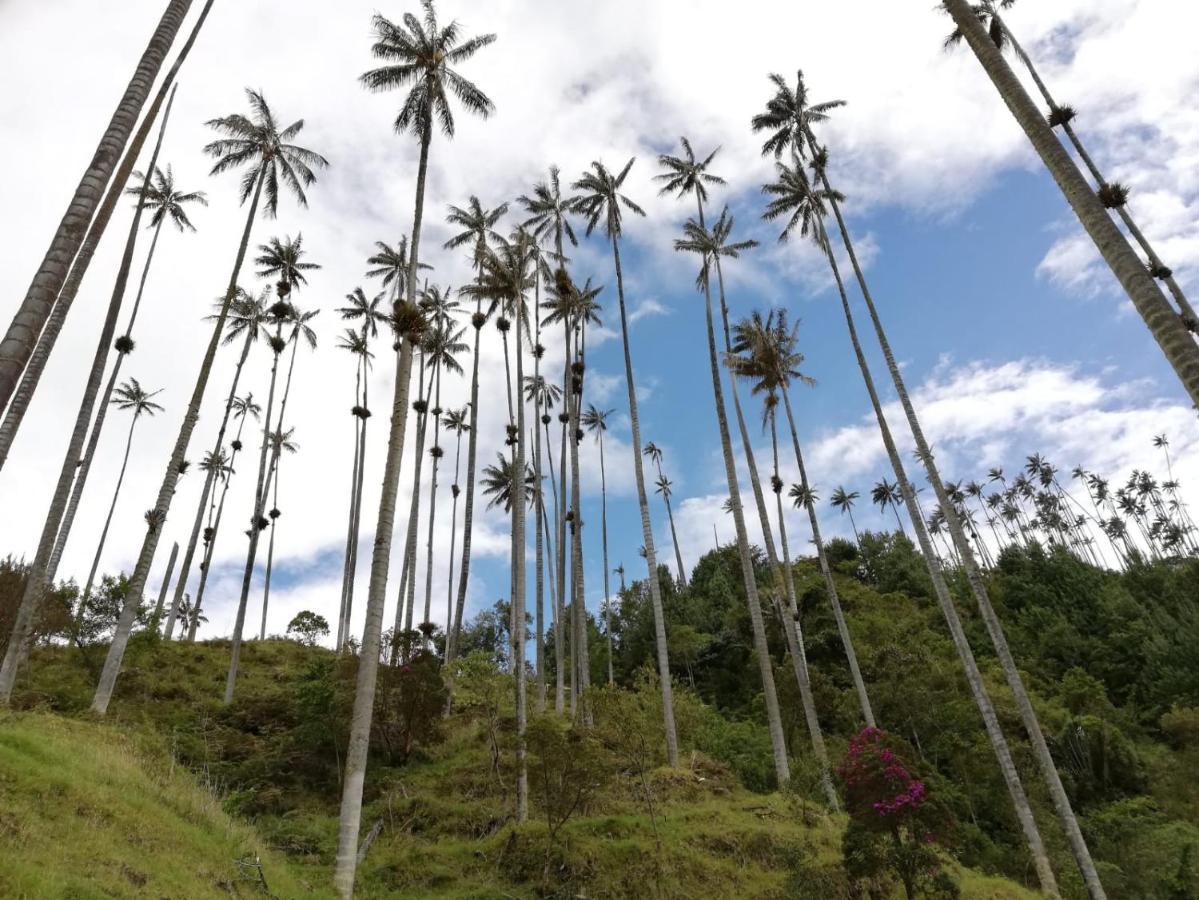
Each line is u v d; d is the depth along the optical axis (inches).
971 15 445.4
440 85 885.2
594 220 1444.4
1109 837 1005.2
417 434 1595.7
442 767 874.1
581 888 593.0
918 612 2096.5
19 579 876.6
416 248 801.6
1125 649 1802.4
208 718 947.3
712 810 801.6
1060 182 369.4
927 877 603.2
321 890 464.8
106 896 271.1
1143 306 315.0
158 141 1121.4
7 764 371.6
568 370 1353.3
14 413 558.3
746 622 1988.2
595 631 2477.9
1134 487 3376.0
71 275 623.5
